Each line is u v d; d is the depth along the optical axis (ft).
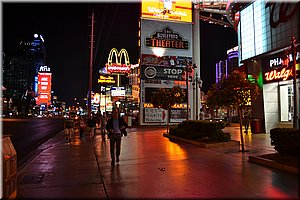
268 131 60.59
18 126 132.57
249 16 64.54
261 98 61.21
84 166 28.73
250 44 63.93
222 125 43.29
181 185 19.56
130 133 73.97
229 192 17.46
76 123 89.51
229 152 34.24
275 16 54.39
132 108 236.22
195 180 20.76
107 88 232.53
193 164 27.04
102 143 52.31
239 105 35.27
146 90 116.26
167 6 121.70
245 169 23.98
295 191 17.29
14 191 18.12
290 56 51.44
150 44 118.62
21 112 426.51
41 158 35.04
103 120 58.13
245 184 19.12
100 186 20.36
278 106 61.36
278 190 17.53
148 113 115.55
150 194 17.78
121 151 38.37
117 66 243.19
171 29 121.49
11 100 406.21
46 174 25.31
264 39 58.65
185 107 119.14
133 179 21.93
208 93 38.45
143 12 119.14
